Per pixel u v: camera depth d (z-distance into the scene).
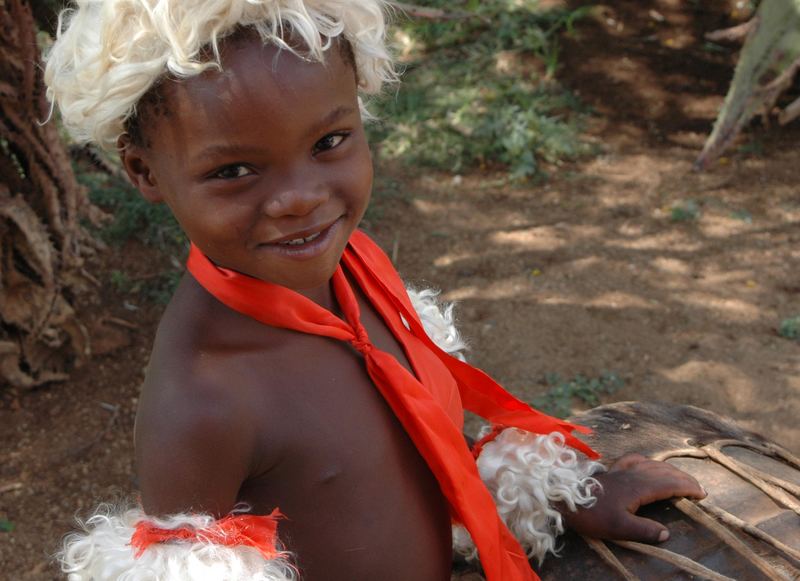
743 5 6.27
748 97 4.81
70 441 3.30
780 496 1.72
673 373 3.71
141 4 1.02
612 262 4.41
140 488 1.23
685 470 1.82
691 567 1.56
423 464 1.44
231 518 1.20
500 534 1.54
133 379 3.58
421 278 4.30
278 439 1.27
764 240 4.55
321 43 1.08
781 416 3.50
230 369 1.25
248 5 1.02
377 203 4.86
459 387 1.68
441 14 3.82
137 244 4.20
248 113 1.05
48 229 3.34
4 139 3.16
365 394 1.37
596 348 3.86
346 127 1.13
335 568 1.33
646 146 5.36
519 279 4.30
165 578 1.14
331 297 1.44
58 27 1.19
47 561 2.85
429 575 1.43
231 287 1.24
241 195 1.10
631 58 6.01
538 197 4.95
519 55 5.97
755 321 4.01
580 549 1.67
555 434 1.67
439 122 5.42
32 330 3.36
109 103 1.08
